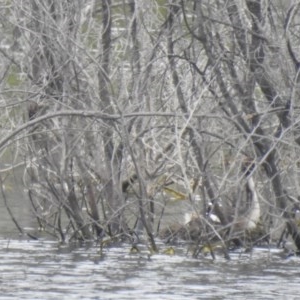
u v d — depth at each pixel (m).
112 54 28.23
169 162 27.53
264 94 25.88
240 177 25.16
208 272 23.33
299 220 26.27
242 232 25.83
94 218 27.80
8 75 28.27
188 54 26.62
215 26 25.77
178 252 26.22
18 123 27.53
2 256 25.17
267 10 25.66
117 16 29.06
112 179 26.98
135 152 27.16
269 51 25.67
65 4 27.16
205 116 24.84
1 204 33.75
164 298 20.41
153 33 27.61
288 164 26.12
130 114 24.86
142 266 24.00
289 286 21.81
